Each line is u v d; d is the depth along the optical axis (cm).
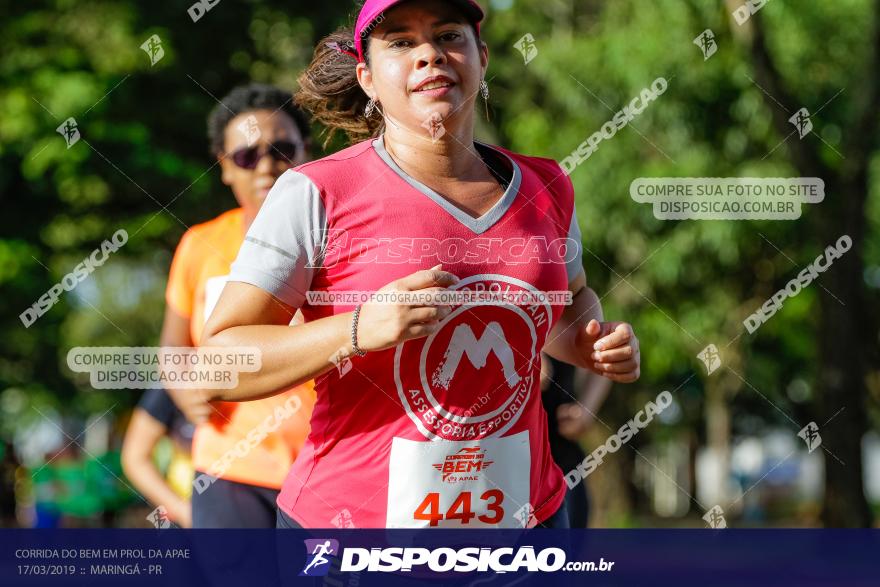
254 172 912
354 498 585
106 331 4050
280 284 570
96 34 2702
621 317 3183
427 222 569
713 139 2856
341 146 952
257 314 570
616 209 2948
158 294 3947
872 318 2559
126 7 2616
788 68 2762
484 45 627
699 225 2991
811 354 3988
